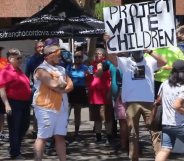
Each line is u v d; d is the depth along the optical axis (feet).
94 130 28.71
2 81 22.03
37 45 25.26
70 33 27.43
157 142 20.10
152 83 20.24
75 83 27.09
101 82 26.17
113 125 27.81
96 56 26.32
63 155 19.65
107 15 20.39
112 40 20.36
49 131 19.27
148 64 20.26
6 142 28.04
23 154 24.56
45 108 19.11
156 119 18.79
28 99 22.99
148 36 20.10
